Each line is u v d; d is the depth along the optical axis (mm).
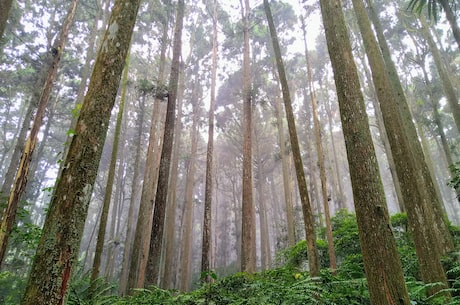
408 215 5137
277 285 4750
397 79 7871
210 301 4824
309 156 25594
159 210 9219
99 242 7367
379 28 8016
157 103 17719
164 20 17797
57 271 2482
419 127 20172
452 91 11234
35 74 18938
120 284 19547
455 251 6297
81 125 3027
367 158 3193
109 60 3365
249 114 14586
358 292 3986
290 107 6426
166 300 4965
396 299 2637
